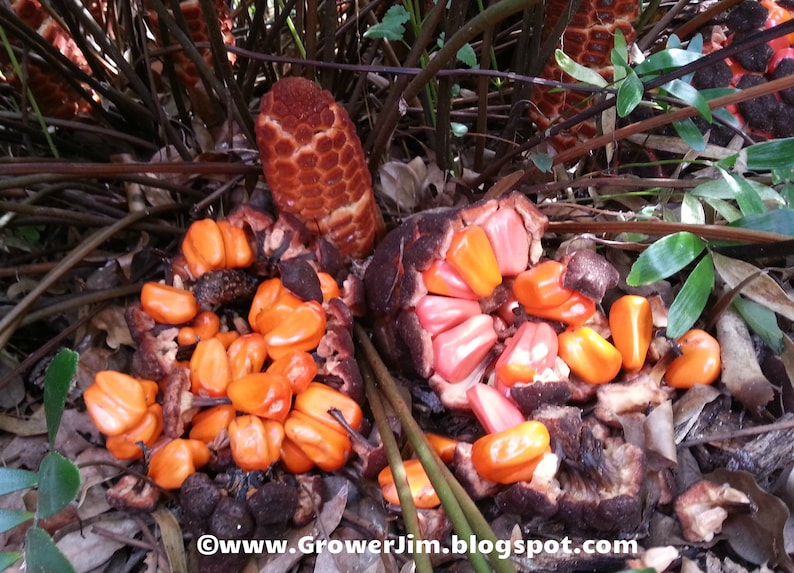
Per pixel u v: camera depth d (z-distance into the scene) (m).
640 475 0.21
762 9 0.31
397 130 0.34
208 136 0.34
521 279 0.24
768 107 0.31
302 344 0.24
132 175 0.29
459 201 0.31
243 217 0.25
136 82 0.33
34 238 0.31
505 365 0.23
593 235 0.29
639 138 0.32
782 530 0.21
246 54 0.27
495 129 0.37
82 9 0.31
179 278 0.25
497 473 0.21
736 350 0.25
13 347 0.28
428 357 0.23
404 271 0.24
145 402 0.23
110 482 0.24
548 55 0.28
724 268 0.25
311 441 0.23
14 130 0.34
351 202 0.26
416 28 0.29
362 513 0.23
